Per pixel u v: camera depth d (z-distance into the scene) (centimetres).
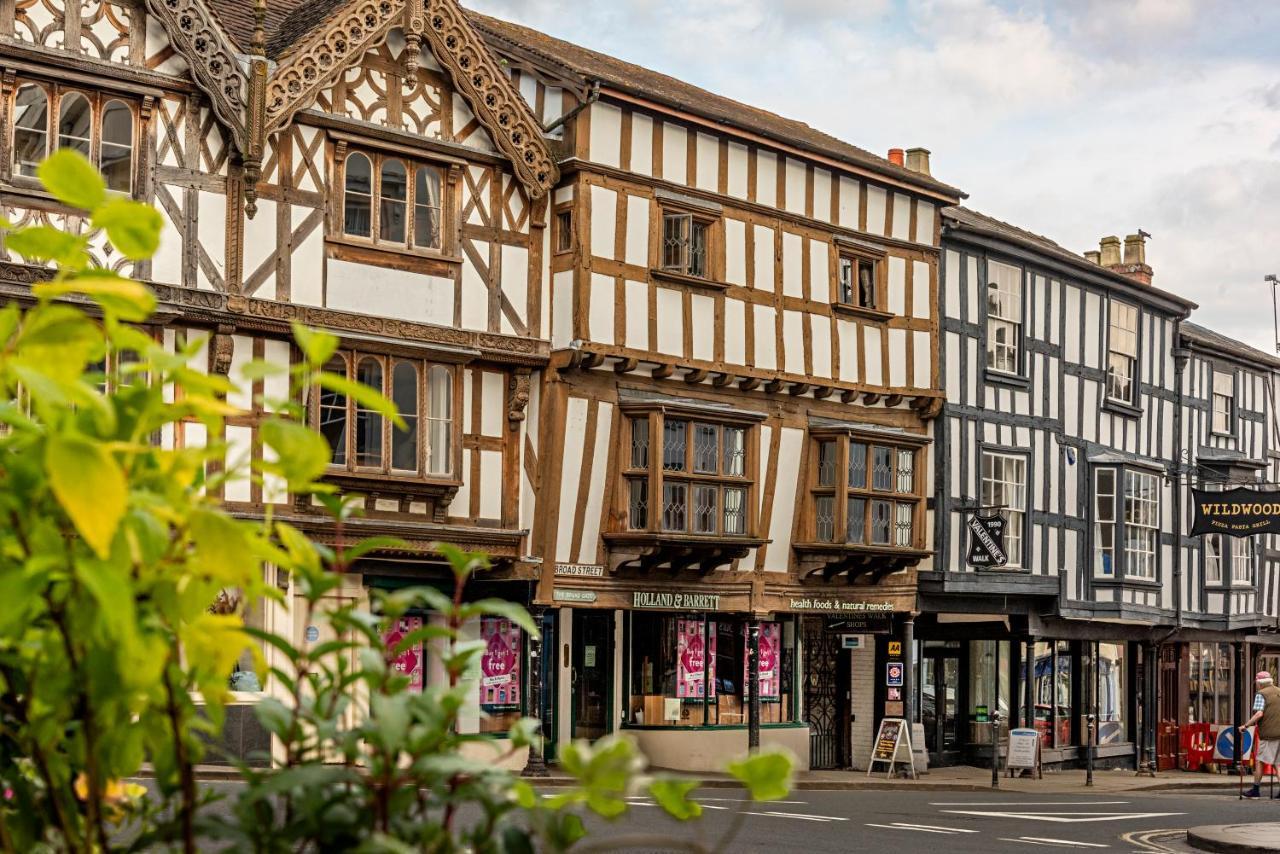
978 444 2695
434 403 2027
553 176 2122
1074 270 2927
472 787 272
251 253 1850
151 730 269
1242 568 3553
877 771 2570
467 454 2058
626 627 2308
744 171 2334
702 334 2262
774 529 2395
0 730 284
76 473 222
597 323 2122
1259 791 2378
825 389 2433
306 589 279
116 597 225
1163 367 3238
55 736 263
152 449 253
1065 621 2895
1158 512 3139
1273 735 2347
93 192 256
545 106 2169
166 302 1769
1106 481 2975
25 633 264
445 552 295
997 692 2717
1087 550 2934
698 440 2262
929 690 2825
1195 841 1513
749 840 1346
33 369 231
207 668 257
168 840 270
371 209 1969
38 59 1686
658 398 2214
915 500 2552
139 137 1773
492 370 2088
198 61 1800
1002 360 2773
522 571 2075
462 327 2038
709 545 2223
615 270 2147
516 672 2159
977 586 2652
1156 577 3114
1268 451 3716
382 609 287
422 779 269
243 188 1838
